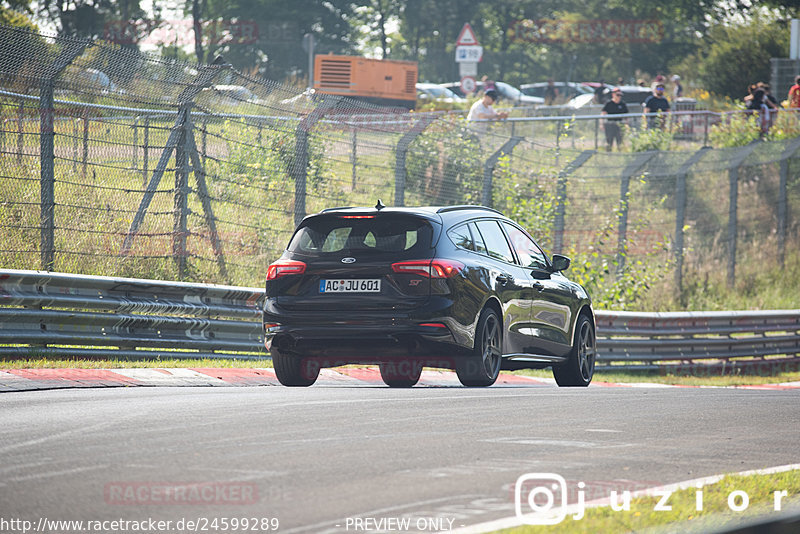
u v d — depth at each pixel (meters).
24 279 42.69
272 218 60.25
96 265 53.09
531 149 78.19
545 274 44.25
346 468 22.31
